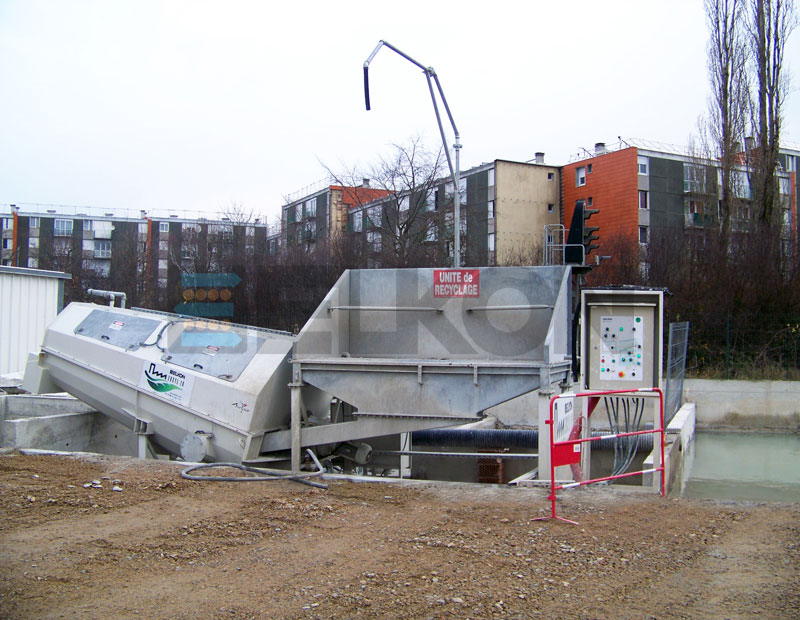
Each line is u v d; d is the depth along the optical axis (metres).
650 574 5.18
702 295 23.42
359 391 8.91
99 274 54.69
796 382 19.61
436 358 10.52
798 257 23.94
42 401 12.92
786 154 55.31
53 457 9.11
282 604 4.59
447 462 11.99
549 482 8.05
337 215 58.16
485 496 7.60
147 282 41.03
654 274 25.23
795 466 14.64
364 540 5.99
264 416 9.43
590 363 11.36
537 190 52.66
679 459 12.71
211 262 33.03
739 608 4.55
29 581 4.96
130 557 5.51
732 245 25.61
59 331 11.16
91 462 8.87
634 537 6.06
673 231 28.67
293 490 7.87
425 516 6.77
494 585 4.93
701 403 19.98
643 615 4.45
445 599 4.67
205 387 9.63
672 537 6.06
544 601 4.66
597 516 6.73
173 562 5.42
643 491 7.87
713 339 22.81
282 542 5.95
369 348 10.75
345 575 5.12
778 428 19.53
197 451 9.41
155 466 8.77
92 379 10.62
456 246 18.42
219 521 6.53
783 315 22.58
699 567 5.32
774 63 27.98
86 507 6.90
